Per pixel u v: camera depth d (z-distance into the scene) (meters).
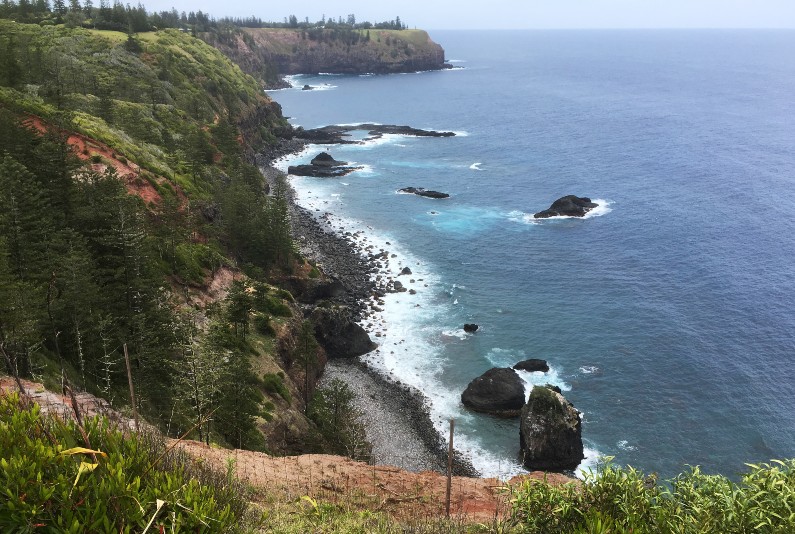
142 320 47.84
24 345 35.44
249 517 15.98
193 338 53.34
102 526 9.95
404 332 82.12
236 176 114.69
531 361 72.50
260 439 47.16
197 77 178.25
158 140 115.00
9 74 98.88
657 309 86.31
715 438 60.56
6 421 11.61
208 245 82.19
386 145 199.12
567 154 182.88
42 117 82.00
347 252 109.06
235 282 64.44
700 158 171.75
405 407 66.81
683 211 127.62
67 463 10.81
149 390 44.47
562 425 57.88
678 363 73.00
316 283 90.56
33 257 46.31
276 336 68.56
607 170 163.12
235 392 45.41
